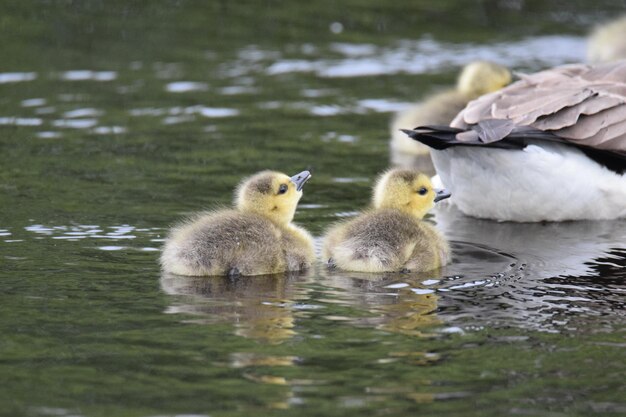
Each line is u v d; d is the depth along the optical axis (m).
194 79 20.89
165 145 17.25
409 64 22.20
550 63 22.16
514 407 8.59
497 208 14.20
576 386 8.97
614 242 13.38
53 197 14.61
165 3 26.00
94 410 8.48
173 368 9.23
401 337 9.93
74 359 9.39
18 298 10.85
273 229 12.13
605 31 21.52
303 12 25.77
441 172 14.44
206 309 10.62
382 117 19.14
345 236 12.23
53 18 24.36
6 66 21.14
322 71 21.69
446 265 12.34
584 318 10.51
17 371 9.15
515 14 25.89
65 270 11.75
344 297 11.07
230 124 18.47
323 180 15.85
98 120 18.41
